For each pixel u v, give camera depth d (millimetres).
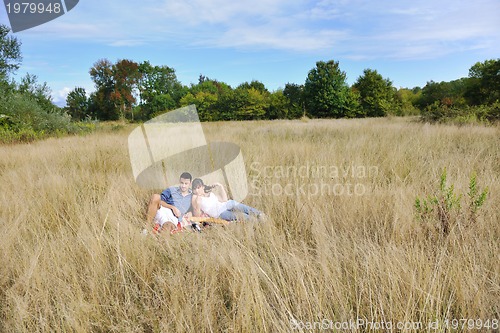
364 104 45219
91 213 3844
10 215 3807
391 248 2699
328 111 43969
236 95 42219
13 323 2160
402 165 5707
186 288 2412
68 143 10133
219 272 2633
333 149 7359
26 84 19531
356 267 2516
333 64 43844
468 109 14758
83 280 2574
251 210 3824
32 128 14852
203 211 3834
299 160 6449
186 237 3223
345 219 3531
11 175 5809
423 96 49594
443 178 3373
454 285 2236
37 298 2311
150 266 2783
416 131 10062
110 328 2150
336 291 2250
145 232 3322
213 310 2225
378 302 2184
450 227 2947
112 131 16859
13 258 2850
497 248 2678
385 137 8898
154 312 2260
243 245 2900
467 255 2521
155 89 67625
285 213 3842
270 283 2375
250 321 2016
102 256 2842
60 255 2840
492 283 2262
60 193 4664
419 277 2254
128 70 66875
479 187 3973
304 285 2303
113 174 5832
